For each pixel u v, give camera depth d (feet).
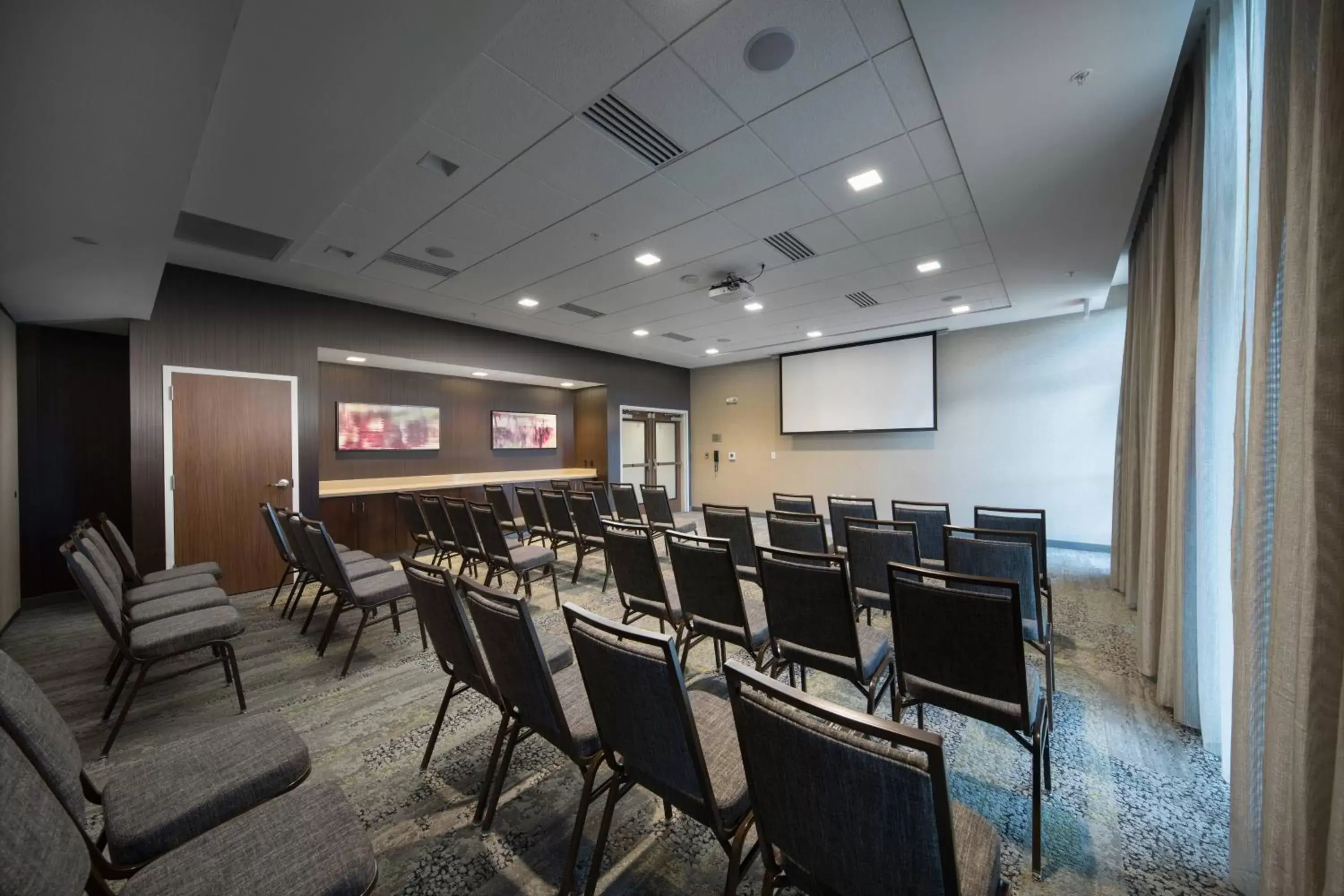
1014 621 4.79
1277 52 4.43
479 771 6.45
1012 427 21.50
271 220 10.10
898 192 10.00
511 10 5.14
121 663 8.76
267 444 15.01
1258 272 4.58
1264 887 4.05
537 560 12.41
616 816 5.68
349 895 3.25
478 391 23.54
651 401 29.35
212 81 4.92
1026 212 10.72
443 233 11.54
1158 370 8.98
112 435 15.44
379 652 10.19
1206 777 6.21
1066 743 6.97
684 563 7.50
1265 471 4.52
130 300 11.51
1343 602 3.50
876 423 24.59
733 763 4.28
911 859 2.66
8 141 5.62
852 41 6.33
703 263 13.71
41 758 3.40
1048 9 5.73
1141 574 9.16
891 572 5.45
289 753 4.50
